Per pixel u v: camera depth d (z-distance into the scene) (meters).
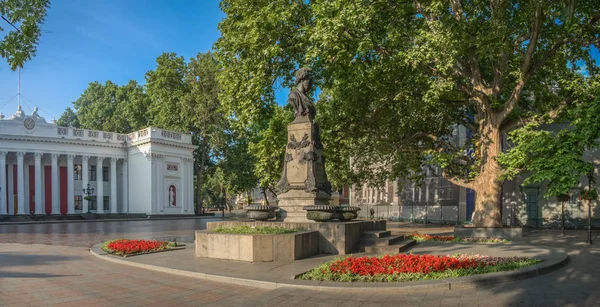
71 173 54.25
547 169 12.16
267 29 18.03
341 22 15.39
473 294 8.00
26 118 51.06
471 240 18.55
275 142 21.20
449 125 25.56
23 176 51.56
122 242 16.38
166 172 57.50
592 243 18.59
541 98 21.88
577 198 30.95
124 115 62.03
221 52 20.83
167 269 10.95
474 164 22.47
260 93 18.89
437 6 15.91
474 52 20.00
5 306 7.44
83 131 55.78
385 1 16.78
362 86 19.81
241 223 14.30
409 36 17.78
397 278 8.88
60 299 7.98
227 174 56.97
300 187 15.09
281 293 8.34
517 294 7.93
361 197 60.03
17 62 8.98
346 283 8.74
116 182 59.12
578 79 18.83
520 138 15.58
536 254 12.53
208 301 7.85
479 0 18.02
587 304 7.17
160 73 55.16
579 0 16.81
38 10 8.96
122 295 8.34
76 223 41.72
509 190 34.41
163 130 56.78
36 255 14.81
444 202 43.41
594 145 11.85
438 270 9.55
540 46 19.81
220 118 53.94
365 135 23.62
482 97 19.64
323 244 13.11
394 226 34.88
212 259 12.45
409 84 19.86
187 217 55.72
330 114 21.64
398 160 26.70
